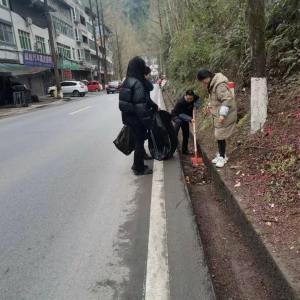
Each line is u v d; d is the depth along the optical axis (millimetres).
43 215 3693
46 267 2660
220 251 2801
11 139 8750
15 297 2303
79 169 5496
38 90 34156
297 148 3561
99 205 3906
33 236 3203
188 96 5594
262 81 4512
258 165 3881
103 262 2689
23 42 28828
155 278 2398
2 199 4258
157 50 39406
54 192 4430
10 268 2668
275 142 4066
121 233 3172
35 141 8242
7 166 5930
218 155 4348
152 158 5836
